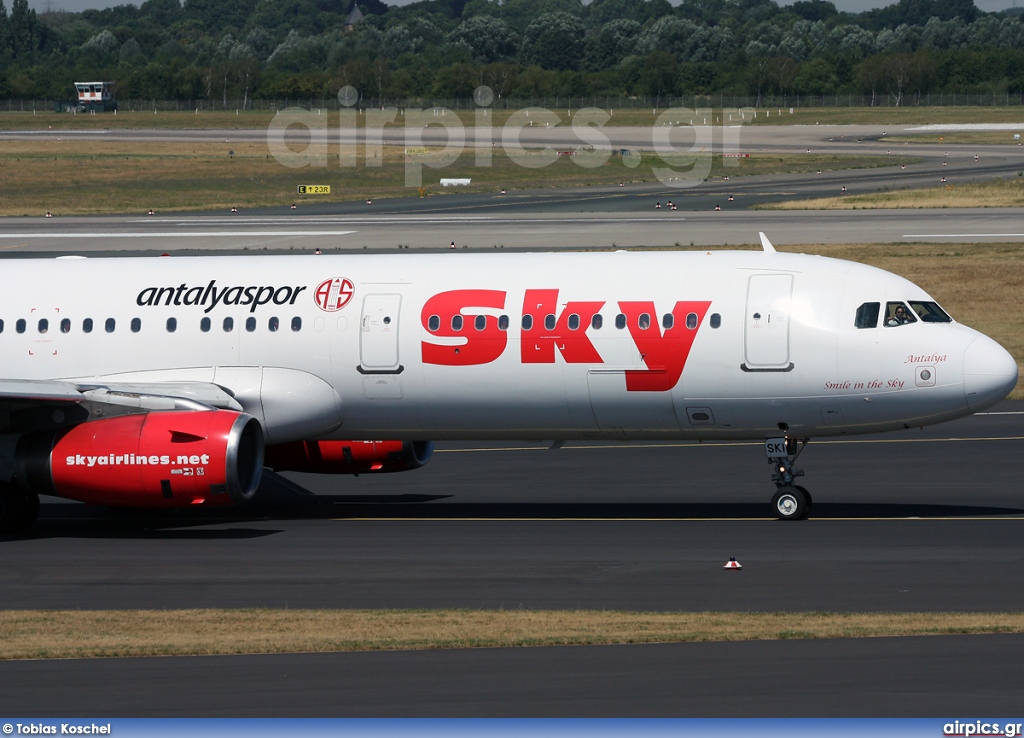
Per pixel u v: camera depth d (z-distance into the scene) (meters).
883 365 103.44
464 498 121.44
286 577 91.06
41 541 105.81
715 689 62.16
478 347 109.12
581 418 110.25
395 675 65.31
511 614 78.19
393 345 110.81
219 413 105.75
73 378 116.06
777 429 107.62
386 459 121.75
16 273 121.00
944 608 78.50
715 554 95.12
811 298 105.75
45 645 72.25
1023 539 98.12
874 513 109.31
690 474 129.12
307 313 112.94
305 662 67.88
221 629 75.50
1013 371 103.25
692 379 106.25
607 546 98.62
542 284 110.31
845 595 82.38
